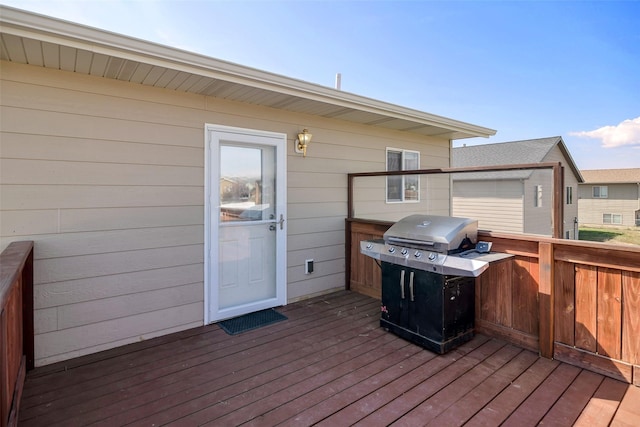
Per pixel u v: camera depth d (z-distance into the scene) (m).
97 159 2.73
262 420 1.92
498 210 2.97
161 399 2.11
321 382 2.30
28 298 2.42
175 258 3.12
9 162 2.42
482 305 3.04
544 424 1.88
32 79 2.48
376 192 4.68
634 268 2.24
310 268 4.11
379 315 3.53
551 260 2.57
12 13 1.95
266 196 3.73
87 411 1.99
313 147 4.08
